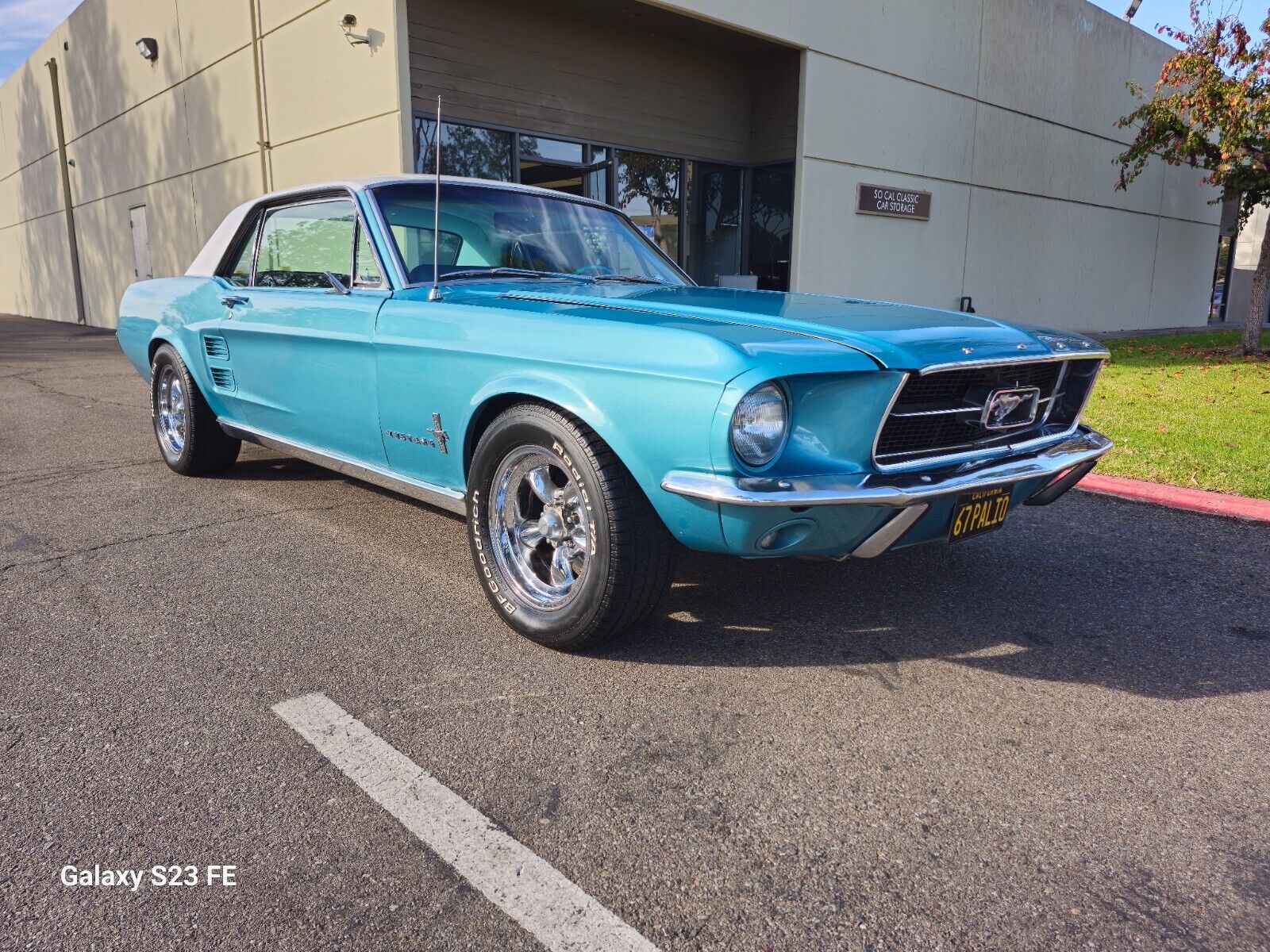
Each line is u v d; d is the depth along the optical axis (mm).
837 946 1608
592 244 4023
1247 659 2861
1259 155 11547
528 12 10539
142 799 2035
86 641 2883
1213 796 2104
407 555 3756
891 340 2475
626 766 2191
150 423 7008
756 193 13695
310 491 4824
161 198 15117
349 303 3451
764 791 2098
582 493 2609
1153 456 5453
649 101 12055
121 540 3938
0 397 8469
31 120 21281
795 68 12758
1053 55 15062
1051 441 2992
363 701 2504
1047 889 1771
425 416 3162
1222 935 1649
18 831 1917
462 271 3488
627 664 2758
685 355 2332
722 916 1683
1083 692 2625
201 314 4562
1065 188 16109
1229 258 24375
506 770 2170
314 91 10203
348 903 1710
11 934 1627
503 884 1767
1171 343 15008
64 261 21188
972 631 3055
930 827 1969
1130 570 3713
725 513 2316
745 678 2678
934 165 13336
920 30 12625
